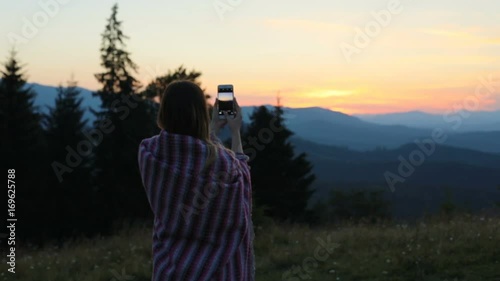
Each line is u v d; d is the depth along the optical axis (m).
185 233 2.01
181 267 1.97
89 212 32.50
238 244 2.04
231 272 2.02
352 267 7.67
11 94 33.59
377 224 11.16
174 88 2.11
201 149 2.04
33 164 32.78
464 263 7.47
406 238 9.02
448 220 11.19
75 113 35.19
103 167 34.06
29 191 31.56
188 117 2.08
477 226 9.59
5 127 33.06
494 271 7.06
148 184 2.04
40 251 11.44
